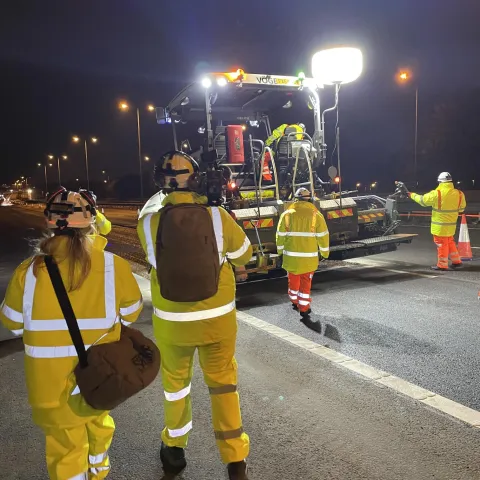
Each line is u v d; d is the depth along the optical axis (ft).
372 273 28.19
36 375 7.18
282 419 11.77
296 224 19.49
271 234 24.63
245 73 23.75
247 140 27.68
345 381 13.70
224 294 9.29
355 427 11.25
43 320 7.16
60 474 7.27
